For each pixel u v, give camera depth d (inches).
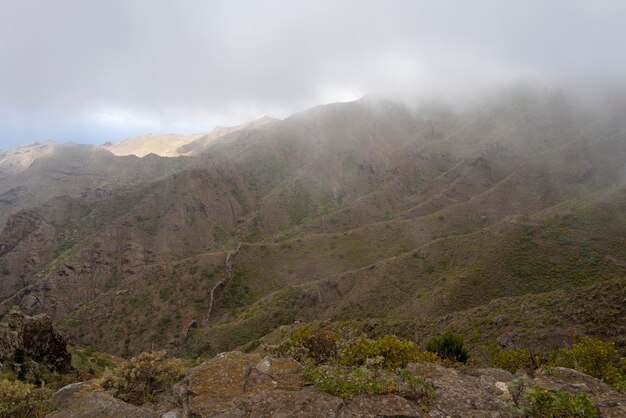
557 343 1174.3
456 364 454.9
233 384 292.5
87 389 356.8
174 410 266.8
